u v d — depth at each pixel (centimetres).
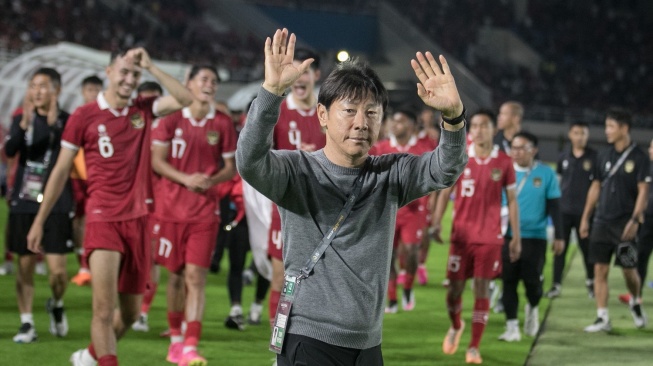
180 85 536
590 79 3831
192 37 3291
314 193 320
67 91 1866
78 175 815
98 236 514
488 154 692
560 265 1003
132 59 526
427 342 754
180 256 621
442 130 312
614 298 1002
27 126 675
